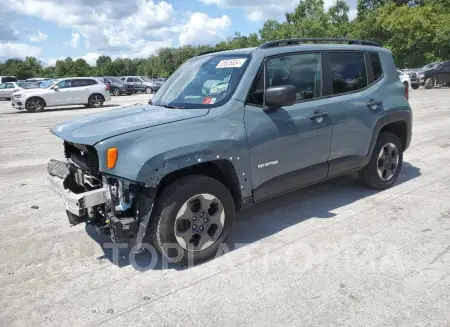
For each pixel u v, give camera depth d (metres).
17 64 97.62
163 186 3.67
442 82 26.38
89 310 3.13
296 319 2.93
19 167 7.80
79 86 21.33
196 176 3.66
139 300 3.24
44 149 9.58
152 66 95.12
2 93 30.41
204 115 3.79
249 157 3.94
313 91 4.57
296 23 52.25
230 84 4.05
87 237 4.46
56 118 16.62
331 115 4.61
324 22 49.25
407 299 3.11
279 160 4.20
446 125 10.88
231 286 3.39
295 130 4.27
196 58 4.93
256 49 4.26
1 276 3.68
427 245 3.96
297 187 4.52
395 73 5.59
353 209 4.95
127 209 3.52
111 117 4.02
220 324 2.91
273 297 3.21
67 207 3.57
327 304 3.09
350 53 5.04
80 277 3.62
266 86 4.16
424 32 42.38
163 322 2.96
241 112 3.93
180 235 3.60
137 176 3.30
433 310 2.97
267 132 4.05
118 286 3.45
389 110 5.27
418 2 54.81
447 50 43.25
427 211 4.80
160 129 3.54
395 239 4.11
